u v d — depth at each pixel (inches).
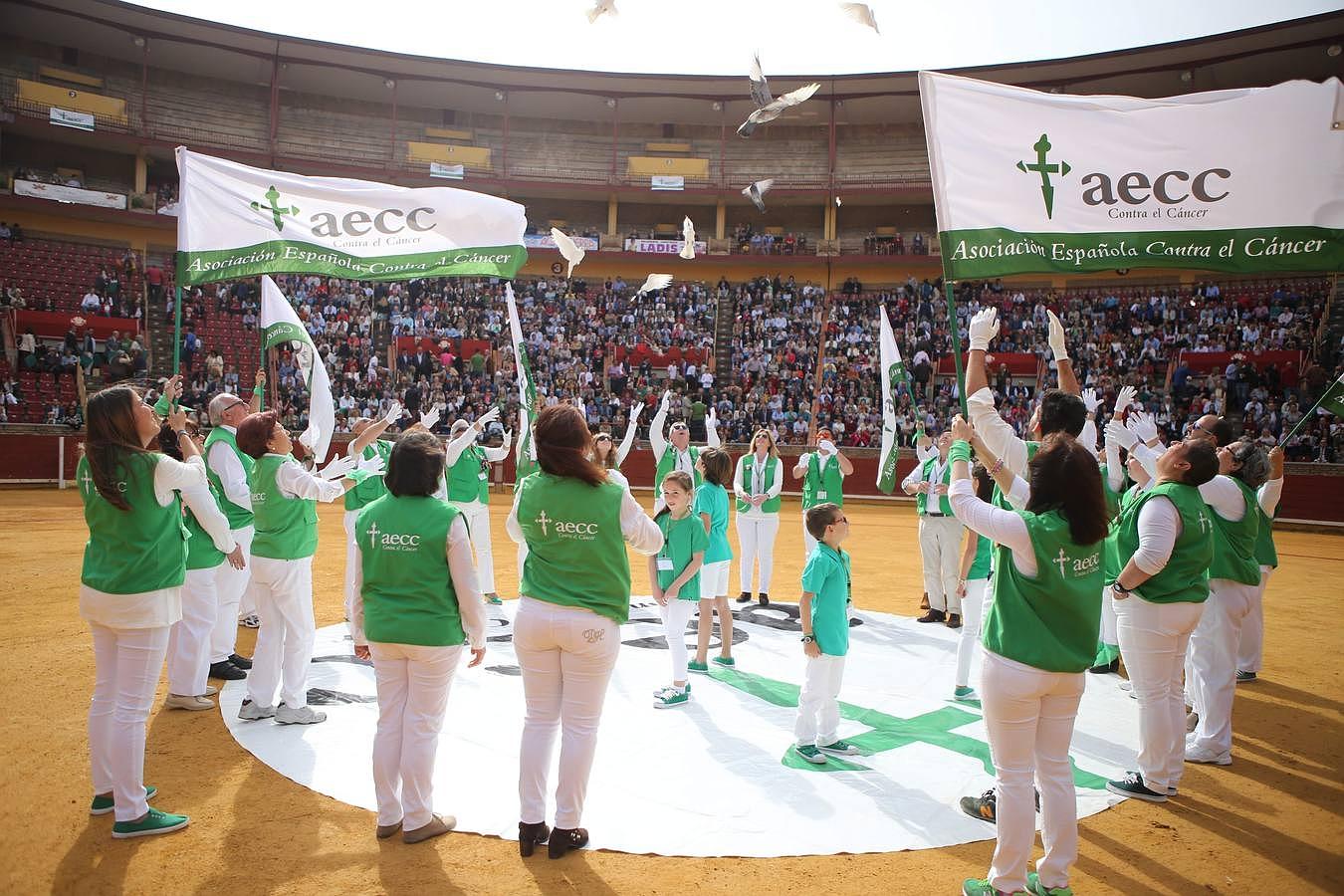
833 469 422.6
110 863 155.9
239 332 1139.3
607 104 1406.3
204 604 243.8
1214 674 223.3
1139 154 201.8
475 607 169.5
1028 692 139.7
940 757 219.9
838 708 235.9
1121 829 182.7
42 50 1208.8
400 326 1196.5
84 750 208.5
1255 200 197.8
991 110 205.5
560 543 161.9
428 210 318.7
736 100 1375.5
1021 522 140.2
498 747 219.8
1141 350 1136.8
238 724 232.4
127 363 975.6
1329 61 1158.3
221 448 270.4
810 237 1472.7
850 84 1322.6
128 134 1180.5
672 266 1412.4
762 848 168.6
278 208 304.2
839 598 219.0
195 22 1157.7
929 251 1353.3
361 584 170.6
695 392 1165.7
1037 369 1172.5
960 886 155.6
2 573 424.8
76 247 1167.6
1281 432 944.3
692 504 269.4
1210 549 194.1
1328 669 316.5
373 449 354.9
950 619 377.4
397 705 170.6
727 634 303.4
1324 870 165.3
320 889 148.6
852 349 1229.1
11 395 916.0
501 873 156.2
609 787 196.1
